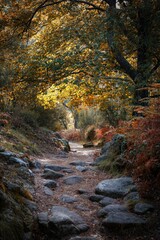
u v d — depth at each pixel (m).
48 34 11.13
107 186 5.75
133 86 9.23
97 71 9.05
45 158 10.17
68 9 10.62
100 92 10.98
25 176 5.89
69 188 6.23
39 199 5.19
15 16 10.18
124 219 4.29
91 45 9.34
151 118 5.91
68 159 10.55
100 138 18.06
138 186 5.41
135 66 12.16
